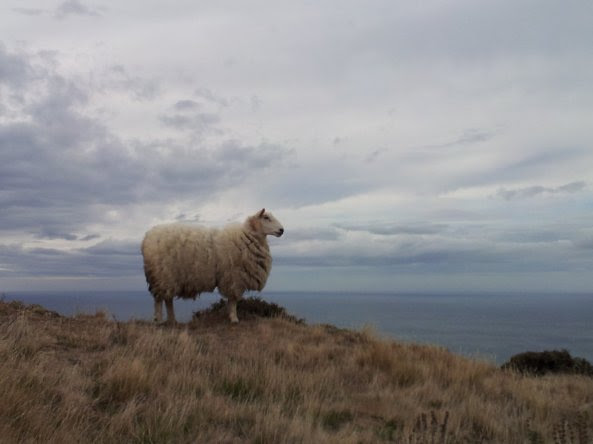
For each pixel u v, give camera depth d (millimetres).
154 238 5227
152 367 3469
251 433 2746
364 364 4426
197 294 5520
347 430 2924
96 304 5668
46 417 2521
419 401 3609
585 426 2842
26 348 3564
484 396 3844
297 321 6184
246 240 5434
